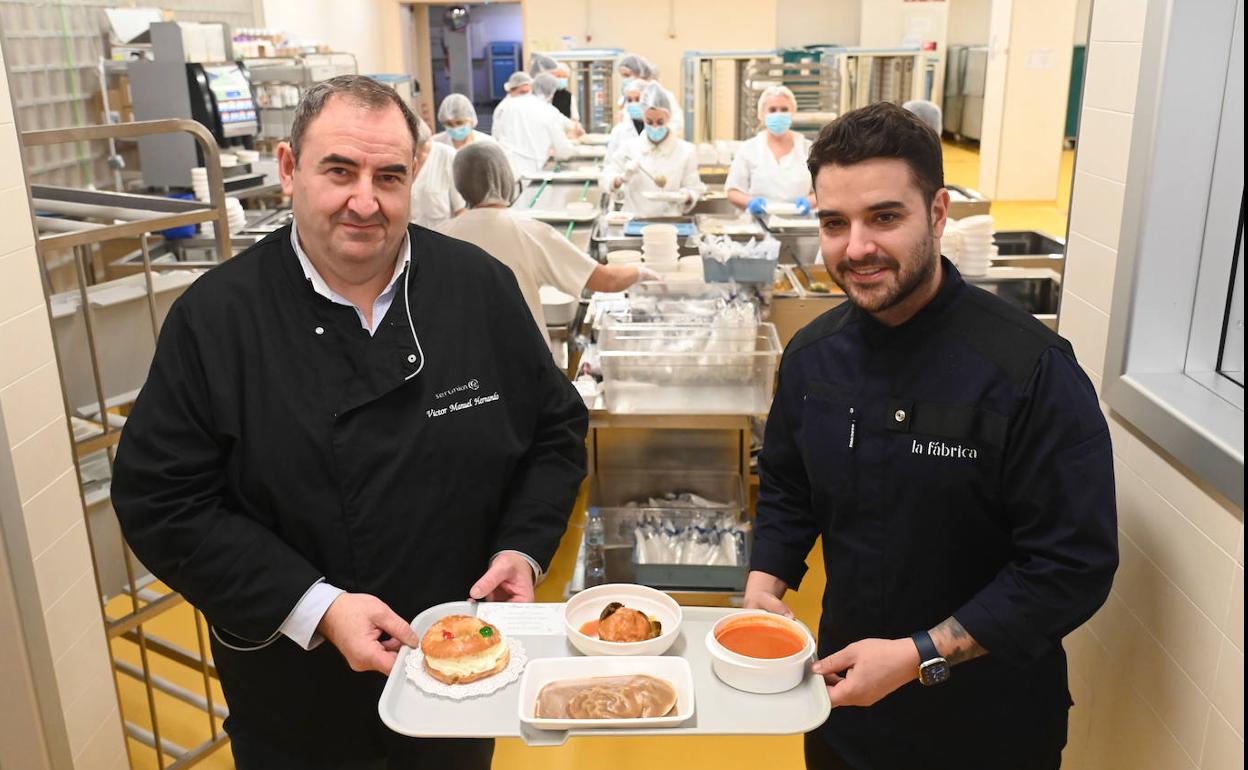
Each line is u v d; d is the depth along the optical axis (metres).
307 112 1.23
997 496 1.23
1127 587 1.56
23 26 3.87
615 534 3.11
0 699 1.68
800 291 3.40
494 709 1.15
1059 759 1.43
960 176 11.46
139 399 1.31
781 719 1.13
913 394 1.25
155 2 5.14
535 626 1.31
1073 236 1.72
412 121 1.30
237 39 5.16
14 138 1.63
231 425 1.29
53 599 1.74
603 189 5.32
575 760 2.42
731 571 2.86
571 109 8.61
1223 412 1.34
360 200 1.21
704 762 2.41
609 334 2.86
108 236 1.89
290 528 1.33
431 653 1.20
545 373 1.53
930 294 1.24
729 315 2.91
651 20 12.32
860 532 1.33
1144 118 1.42
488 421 1.41
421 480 1.36
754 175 5.15
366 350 1.32
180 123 2.01
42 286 1.71
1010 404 1.18
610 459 3.34
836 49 7.71
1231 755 1.26
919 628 1.33
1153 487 1.47
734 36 12.38
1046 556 1.17
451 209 5.05
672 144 5.43
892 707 1.40
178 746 2.41
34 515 1.68
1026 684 1.34
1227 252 1.44
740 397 2.88
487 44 14.61
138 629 2.11
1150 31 1.40
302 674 1.42
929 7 11.62
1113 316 1.53
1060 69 9.23
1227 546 1.27
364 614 1.26
